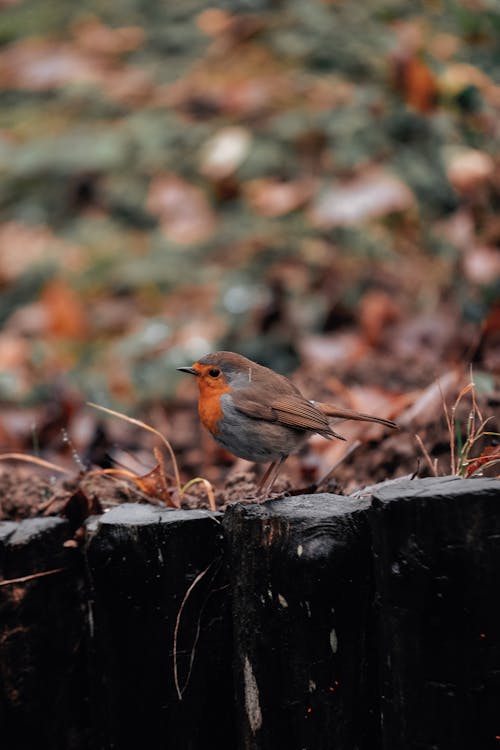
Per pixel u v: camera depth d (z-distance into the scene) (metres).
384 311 10.97
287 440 6.19
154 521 5.35
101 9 17.78
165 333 12.02
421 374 9.47
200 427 10.19
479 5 14.76
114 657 5.52
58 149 15.01
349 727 4.98
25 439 10.11
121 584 5.41
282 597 5.00
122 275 13.04
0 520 6.93
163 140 14.56
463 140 13.33
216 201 13.73
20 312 12.83
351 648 4.95
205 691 5.44
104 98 15.73
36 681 5.75
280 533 4.97
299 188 13.40
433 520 4.50
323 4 16.19
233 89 14.86
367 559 4.93
